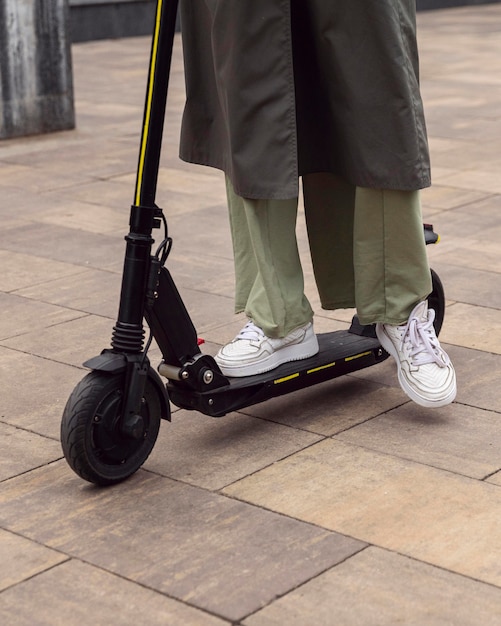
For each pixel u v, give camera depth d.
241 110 3.46
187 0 3.63
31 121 9.40
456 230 6.30
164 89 3.30
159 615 2.74
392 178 3.57
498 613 2.72
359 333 4.22
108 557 3.01
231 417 3.92
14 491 3.41
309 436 3.75
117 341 3.39
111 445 3.36
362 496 3.32
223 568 2.94
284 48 3.42
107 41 16.45
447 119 9.70
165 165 8.09
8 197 7.30
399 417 3.89
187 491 3.38
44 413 3.98
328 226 3.97
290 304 3.79
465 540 3.06
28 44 9.26
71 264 5.81
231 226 3.91
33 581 2.90
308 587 2.84
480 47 14.80
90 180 7.78
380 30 3.45
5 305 5.16
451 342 4.58
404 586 2.84
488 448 3.63
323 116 3.71
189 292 5.30
